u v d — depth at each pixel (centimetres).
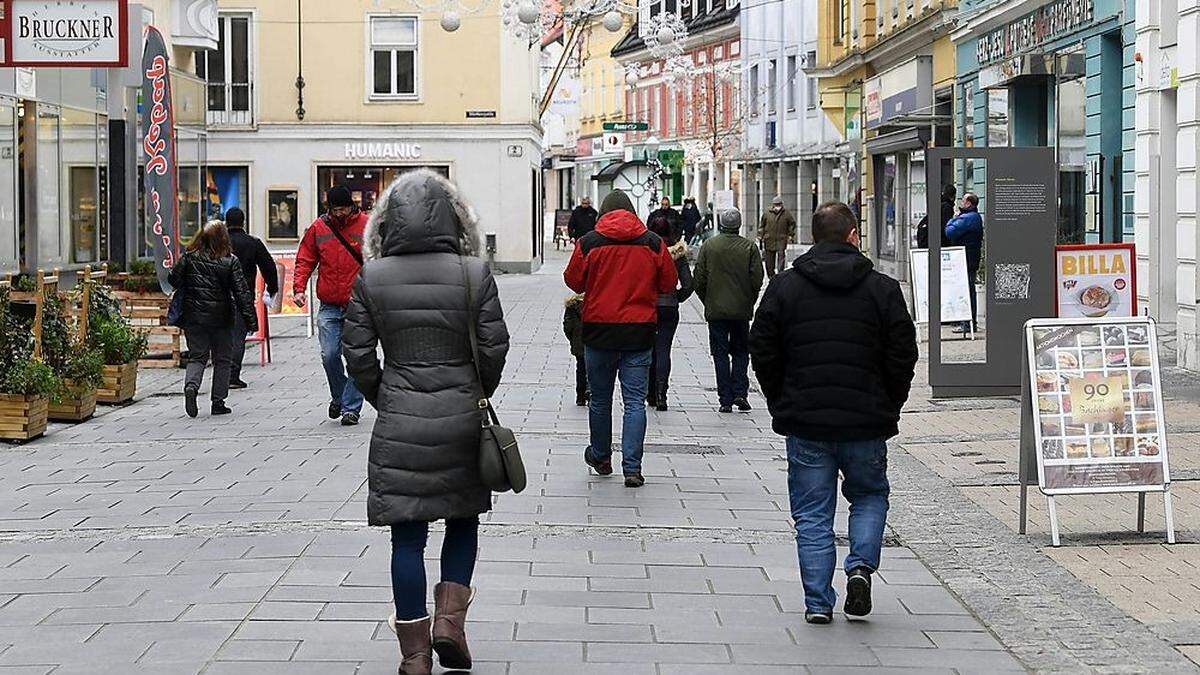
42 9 1936
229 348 1655
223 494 1159
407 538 696
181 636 756
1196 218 1873
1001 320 1661
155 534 1009
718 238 1662
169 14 3084
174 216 2194
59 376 1561
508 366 2148
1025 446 1006
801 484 806
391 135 4716
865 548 797
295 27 4656
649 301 1209
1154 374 980
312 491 1167
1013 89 3144
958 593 860
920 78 3878
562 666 716
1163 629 778
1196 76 1859
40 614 800
